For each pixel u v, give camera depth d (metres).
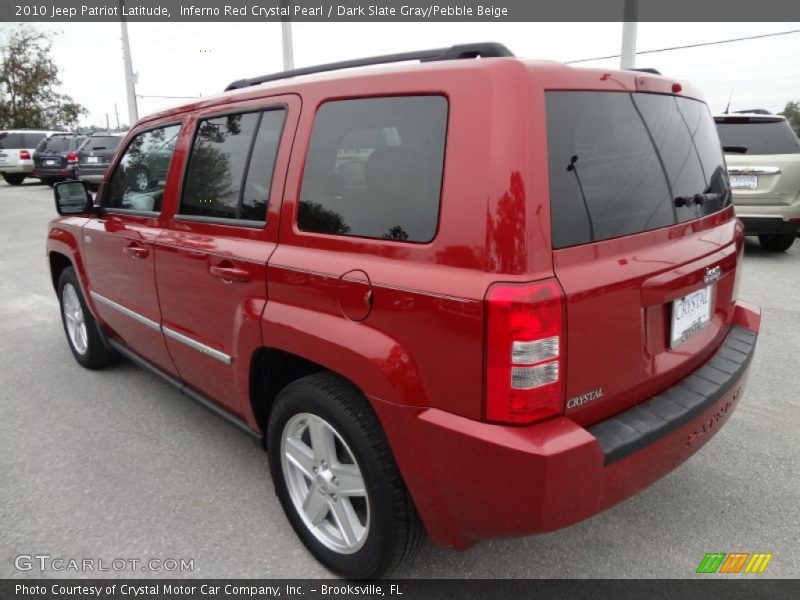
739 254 2.79
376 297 2.02
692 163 2.51
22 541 2.71
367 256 2.10
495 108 1.83
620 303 1.97
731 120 7.36
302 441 2.55
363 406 2.19
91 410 3.99
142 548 2.66
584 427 1.98
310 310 2.27
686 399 2.24
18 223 13.08
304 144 2.39
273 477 2.68
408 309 1.93
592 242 1.93
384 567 2.27
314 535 2.53
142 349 3.73
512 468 1.79
